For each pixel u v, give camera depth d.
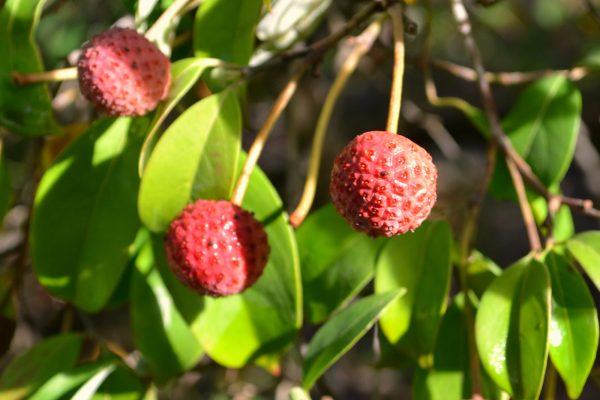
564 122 0.42
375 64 0.50
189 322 0.38
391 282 0.38
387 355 0.41
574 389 0.36
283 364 0.52
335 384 0.71
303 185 0.54
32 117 0.39
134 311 0.41
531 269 0.37
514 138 0.43
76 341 0.42
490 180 0.41
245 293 0.38
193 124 0.37
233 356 0.38
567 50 0.77
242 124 0.39
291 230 0.38
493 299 0.37
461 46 0.77
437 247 0.38
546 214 0.41
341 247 0.40
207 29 0.39
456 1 0.43
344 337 0.36
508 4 0.72
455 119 0.68
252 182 0.38
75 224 0.40
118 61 0.35
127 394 0.41
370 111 0.74
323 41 0.38
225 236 0.35
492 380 0.38
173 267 0.36
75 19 0.58
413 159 0.34
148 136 0.36
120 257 0.40
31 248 0.40
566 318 0.37
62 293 0.40
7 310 0.44
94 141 0.40
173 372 0.41
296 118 0.54
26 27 0.39
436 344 0.40
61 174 0.40
